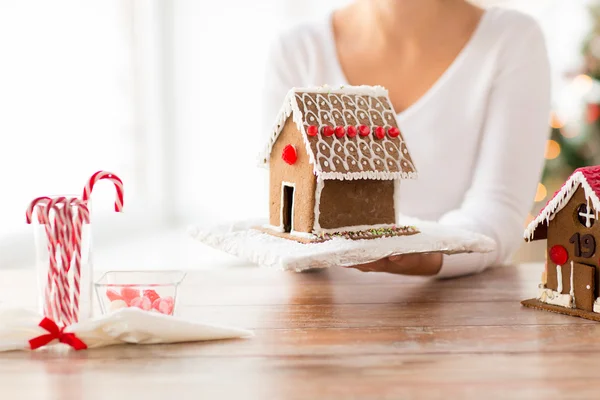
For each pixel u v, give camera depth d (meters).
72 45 2.80
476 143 1.86
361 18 1.93
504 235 1.64
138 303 1.12
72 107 2.79
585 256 1.20
